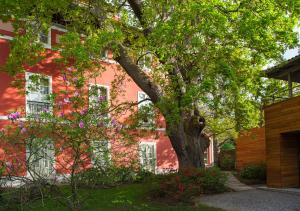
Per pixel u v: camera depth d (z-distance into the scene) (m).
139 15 16.91
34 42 15.86
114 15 17.02
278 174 18.64
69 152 9.34
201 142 17.98
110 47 14.98
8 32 19.14
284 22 15.07
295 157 18.91
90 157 9.07
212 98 13.81
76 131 8.78
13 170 9.46
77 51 12.72
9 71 16.78
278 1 14.77
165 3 14.86
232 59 14.57
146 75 17.19
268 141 19.58
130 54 17.12
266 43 14.08
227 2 14.45
